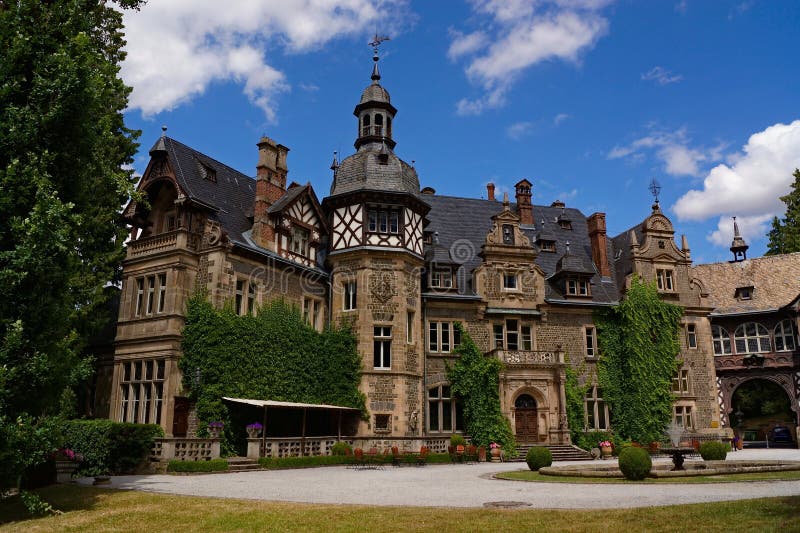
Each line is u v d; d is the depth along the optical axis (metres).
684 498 11.93
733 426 51.22
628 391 32.06
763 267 39.00
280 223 26.81
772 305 36.69
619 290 34.28
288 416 25.34
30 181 11.31
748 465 18.55
